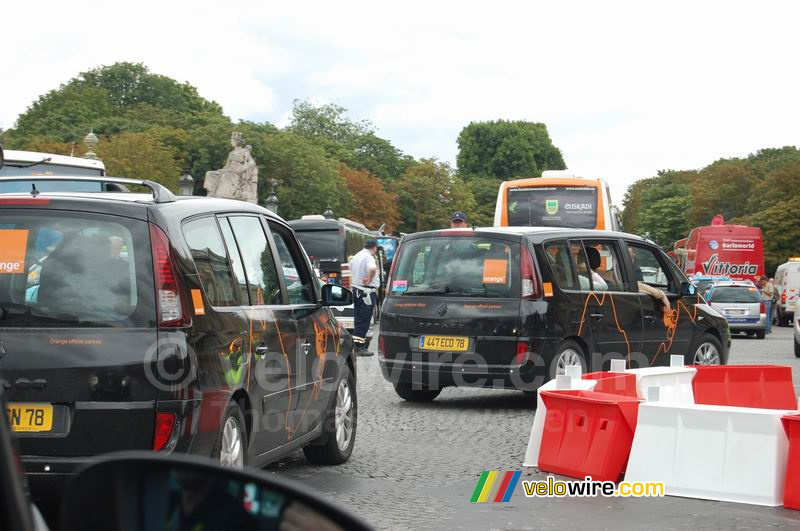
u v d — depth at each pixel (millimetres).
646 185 164250
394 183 140250
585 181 32250
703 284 50562
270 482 2164
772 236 101625
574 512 7629
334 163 121375
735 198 122125
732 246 57438
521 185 32531
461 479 8828
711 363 15906
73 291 6426
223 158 103562
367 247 23984
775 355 28438
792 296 60156
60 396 6262
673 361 11180
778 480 8023
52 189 17656
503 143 155750
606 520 7348
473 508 7676
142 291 6426
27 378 6277
